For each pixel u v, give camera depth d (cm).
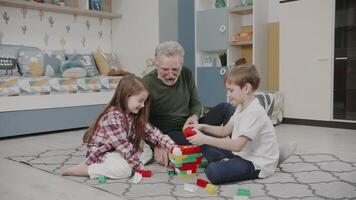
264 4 384
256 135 164
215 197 144
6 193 154
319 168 186
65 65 355
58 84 325
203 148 185
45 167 197
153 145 196
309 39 338
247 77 162
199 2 413
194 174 175
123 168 171
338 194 145
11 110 293
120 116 175
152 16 407
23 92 301
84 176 178
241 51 407
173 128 201
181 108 201
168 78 186
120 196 147
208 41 405
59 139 290
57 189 158
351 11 315
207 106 408
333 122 329
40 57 347
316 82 336
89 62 388
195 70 418
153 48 408
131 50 434
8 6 357
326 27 327
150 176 176
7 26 357
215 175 157
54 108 321
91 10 405
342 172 178
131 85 174
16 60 332
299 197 142
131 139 185
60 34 400
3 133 290
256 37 373
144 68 418
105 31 444
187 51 434
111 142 175
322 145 248
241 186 158
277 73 386
